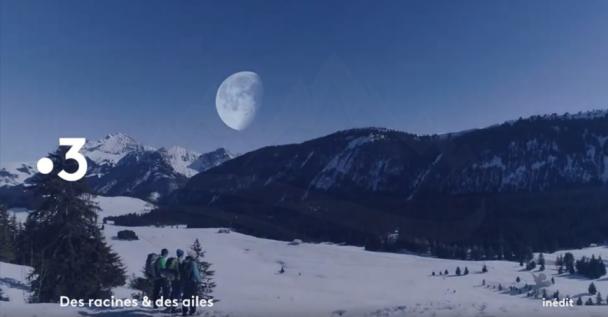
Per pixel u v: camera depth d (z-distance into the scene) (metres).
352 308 16.31
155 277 16.83
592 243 112.69
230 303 18.48
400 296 57.62
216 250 119.56
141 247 110.56
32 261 28.56
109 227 132.62
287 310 16.73
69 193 29.28
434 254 119.81
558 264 93.38
